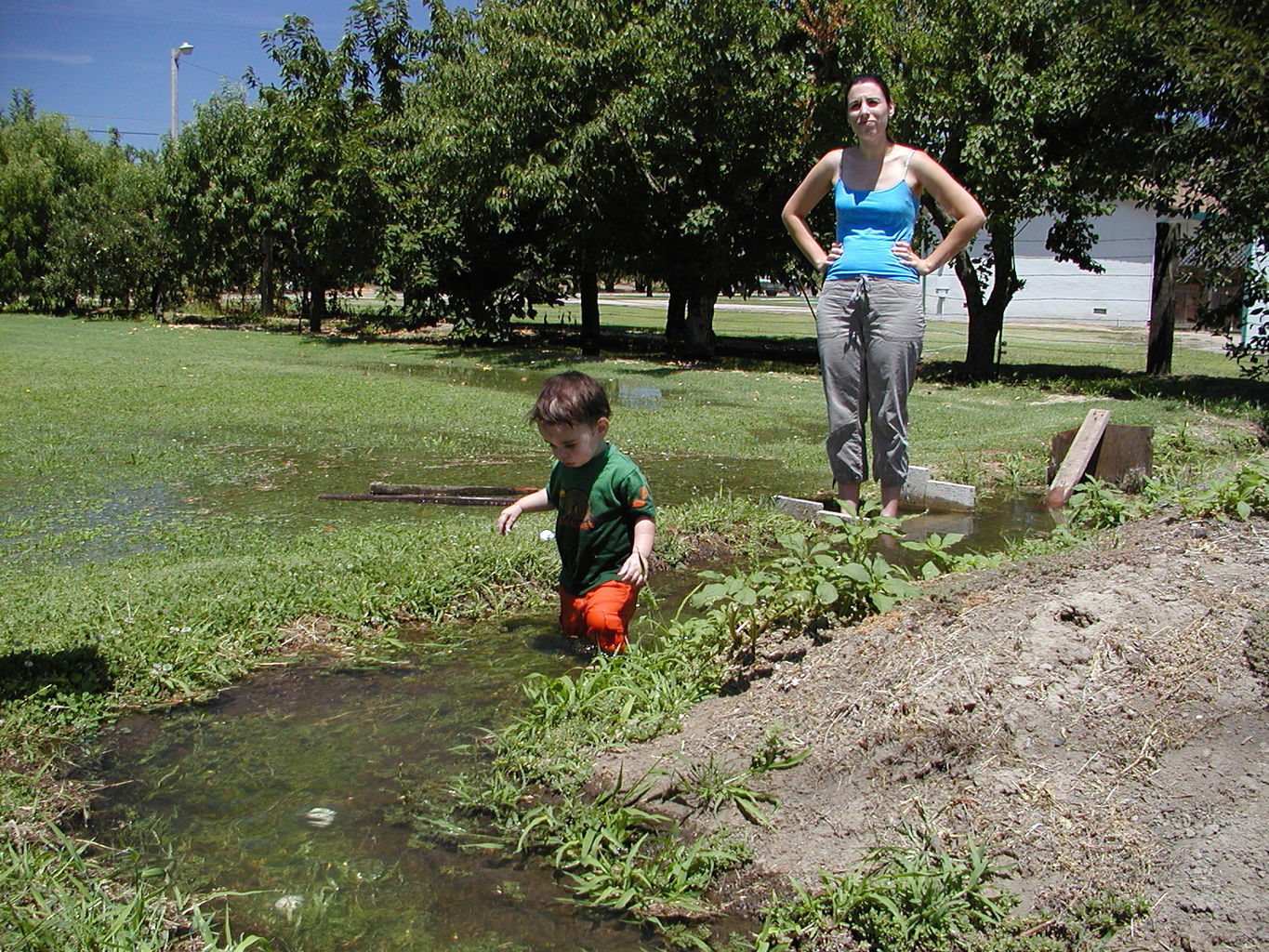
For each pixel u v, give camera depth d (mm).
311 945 2428
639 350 21609
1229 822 2471
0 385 13898
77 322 29266
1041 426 9891
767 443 9734
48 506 7141
